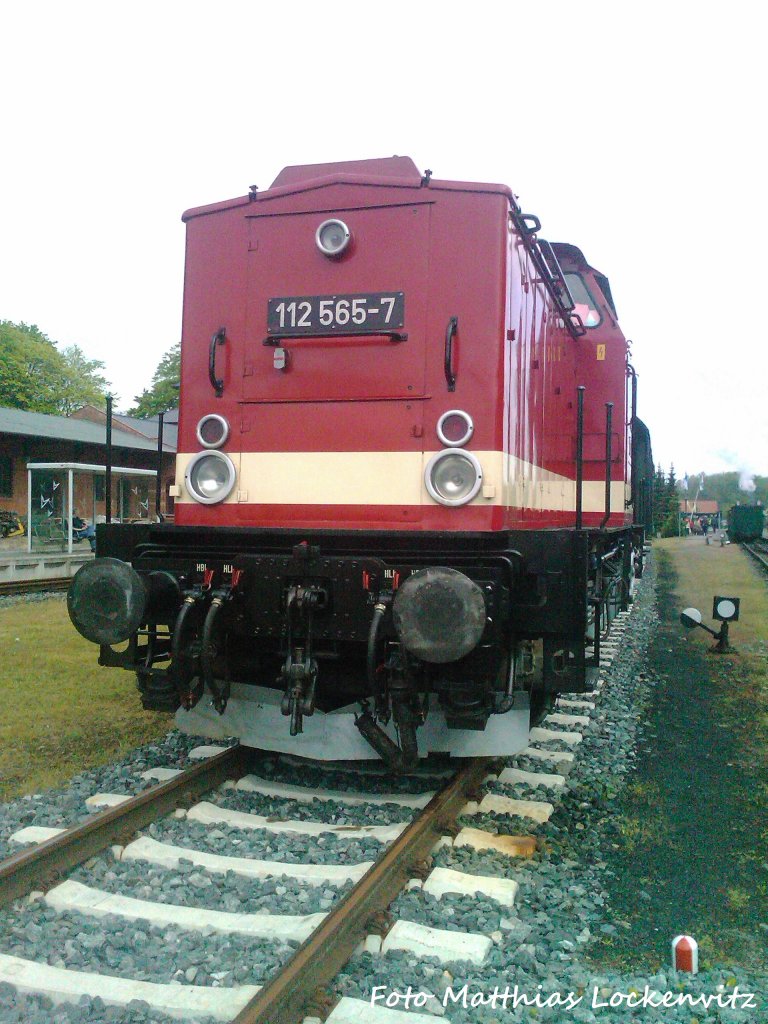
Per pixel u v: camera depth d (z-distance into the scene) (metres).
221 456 5.21
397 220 4.99
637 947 3.54
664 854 4.45
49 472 25.80
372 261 5.02
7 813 4.69
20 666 8.71
